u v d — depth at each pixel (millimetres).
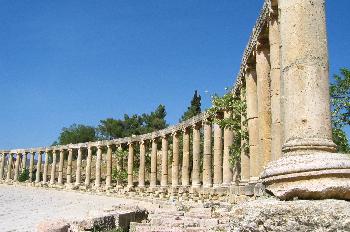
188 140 46156
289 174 9633
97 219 16469
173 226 16688
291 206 8578
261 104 24047
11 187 63844
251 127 26938
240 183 28922
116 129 101188
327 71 10867
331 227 8164
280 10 11594
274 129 20297
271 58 20984
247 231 8742
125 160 65625
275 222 8523
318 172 9375
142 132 95750
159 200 40844
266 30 23531
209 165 40188
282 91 11227
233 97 34312
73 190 57594
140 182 53562
